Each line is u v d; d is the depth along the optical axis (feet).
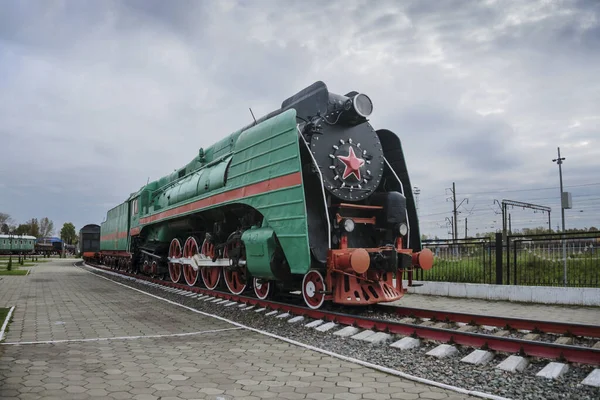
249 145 30.04
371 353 17.56
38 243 275.80
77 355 17.25
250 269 28.58
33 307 31.53
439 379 14.21
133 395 12.62
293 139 24.97
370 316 24.97
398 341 18.71
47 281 57.31
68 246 295.89
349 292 24.80
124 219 71.56
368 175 27.99
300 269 23.59
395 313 25.89
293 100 30.89
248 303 30.99
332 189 25.94
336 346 18.83
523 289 31.99
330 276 24.95
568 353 15.38
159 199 54.13
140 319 26.32
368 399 12.48
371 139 28.96
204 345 19.25
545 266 35.96
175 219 46.29
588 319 24.76
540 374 14.15
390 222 27.20
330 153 26.43
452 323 22.77
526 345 16.30
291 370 15.33
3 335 21.18
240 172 30.76
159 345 19.22
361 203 28.19
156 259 53.26
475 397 12.66
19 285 51.01
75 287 48.14
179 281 48.73
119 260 80.94
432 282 36.88
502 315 26.32
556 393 12.80
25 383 13.56
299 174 24.04
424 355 17.11
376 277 25.71
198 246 41.78
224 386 13.53
